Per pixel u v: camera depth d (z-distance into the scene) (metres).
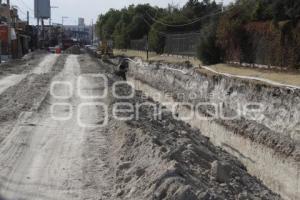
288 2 28.02
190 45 49.75
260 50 31.83
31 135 14.45
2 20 63.62
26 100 21.64
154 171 9.88
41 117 17.61
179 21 68.06
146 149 11.69
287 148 16.67
